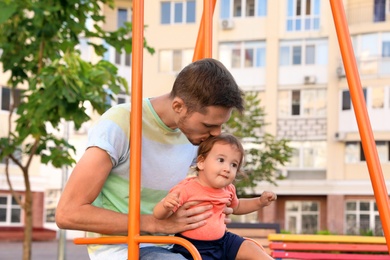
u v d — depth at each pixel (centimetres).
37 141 999
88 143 313
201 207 316
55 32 879
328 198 3262
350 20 3300
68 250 2817
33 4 852
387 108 3206
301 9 3316
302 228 3328
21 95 996
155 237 296
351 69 310
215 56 3388
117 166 321
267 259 320
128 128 319
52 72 801
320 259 575
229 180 323
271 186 3306
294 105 3316
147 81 3412
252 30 3356
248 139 2617
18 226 3431
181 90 302
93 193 306
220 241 324
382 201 293
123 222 305
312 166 3291
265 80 3331
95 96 814
